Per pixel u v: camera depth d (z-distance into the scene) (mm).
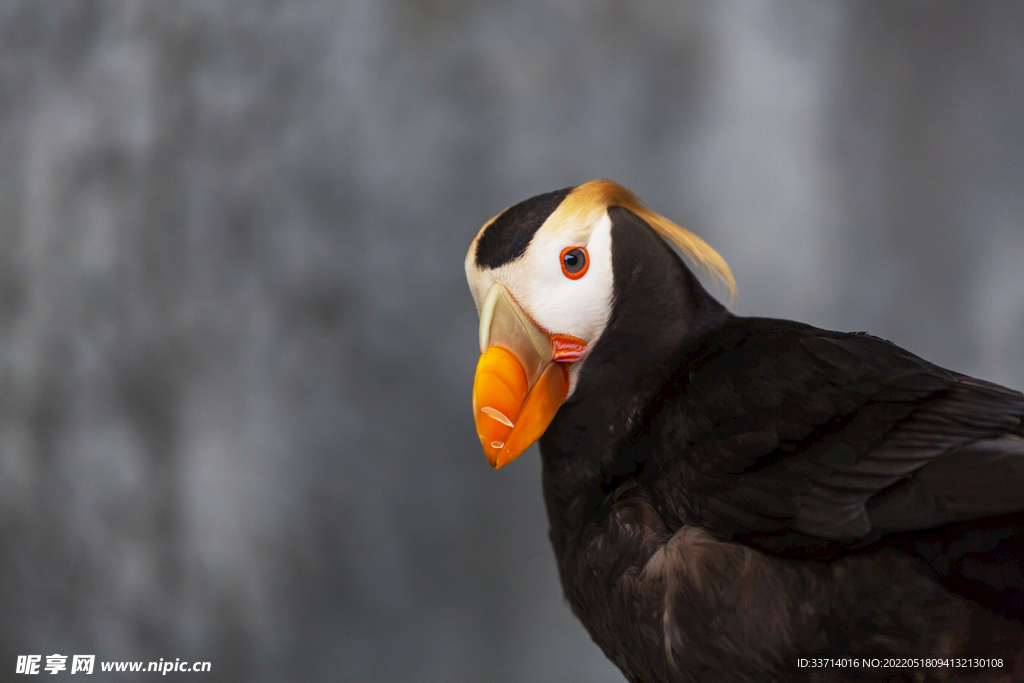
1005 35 8438
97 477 9336
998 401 4781
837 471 4773
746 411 4789
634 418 4824
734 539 4785
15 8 10023
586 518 4824
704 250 4871
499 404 4809
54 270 9641
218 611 8906
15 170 9844
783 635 4770
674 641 4781
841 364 4789
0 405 9703
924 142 8586
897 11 8547
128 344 9367
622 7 8742
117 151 9578
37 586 9477
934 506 4762
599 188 4848
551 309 4824
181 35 9500
